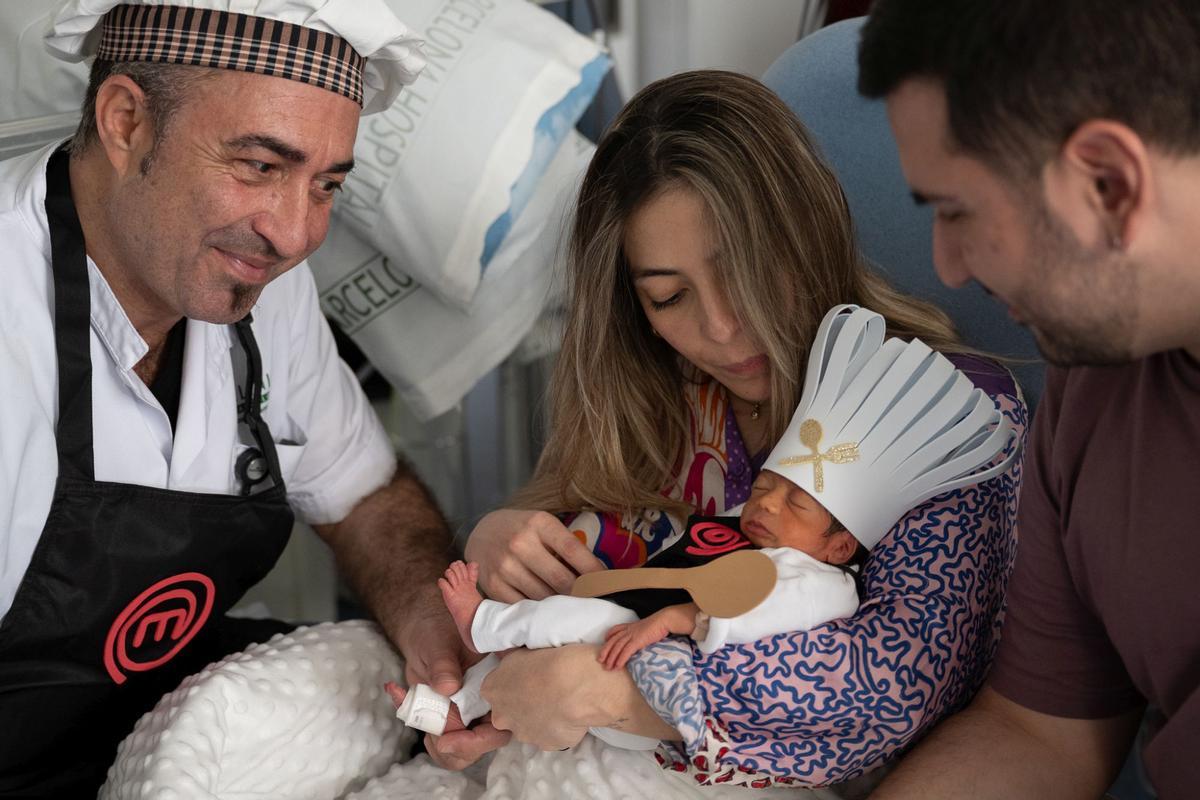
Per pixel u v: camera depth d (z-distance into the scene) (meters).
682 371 1.53
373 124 1.95
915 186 0.88
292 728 1.42
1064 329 0.87
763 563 1.22
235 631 1.77
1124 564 1.05
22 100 1.83
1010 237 0.84
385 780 1.43
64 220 1.35
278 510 1.57
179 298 1.32
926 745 1.22
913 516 1.29
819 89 1.68
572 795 1.27
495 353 2.07
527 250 2.05
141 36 1.25
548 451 1.59
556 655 1.24
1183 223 0.80
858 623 1.21
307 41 1.24
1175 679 1.05
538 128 1.98
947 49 0.80
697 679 1.19
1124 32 0.75
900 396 1.27
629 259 1.38
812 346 1.35
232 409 1.54
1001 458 1.29
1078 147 0.78
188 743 1.30
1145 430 1.00
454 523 1.95
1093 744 1.21
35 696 1.43
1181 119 0.76
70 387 1.37
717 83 1.36
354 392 1.78
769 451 1.45
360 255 2.06
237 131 1.23
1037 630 1.20
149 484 1.48
